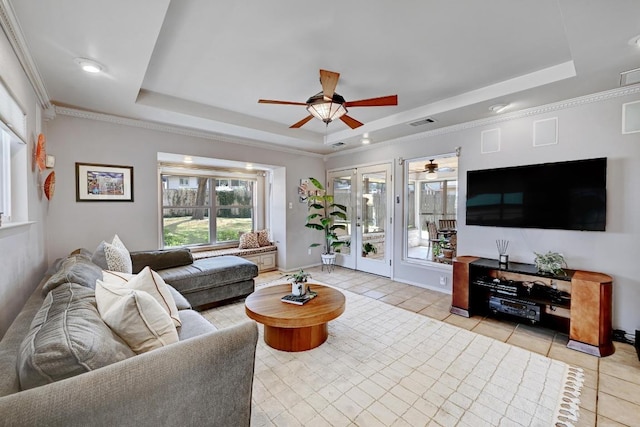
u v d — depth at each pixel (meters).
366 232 5.43
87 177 3.31
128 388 0.96
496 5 1.76
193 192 5.22
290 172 5.54
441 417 1.73
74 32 1.80
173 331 1.50
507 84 2.84
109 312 1.36
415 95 3.22
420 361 2.35
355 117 3.98
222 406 1.24
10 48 1.78
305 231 5.82
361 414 1.76
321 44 2.21
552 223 3.02
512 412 1.77
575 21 1.72
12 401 0.80
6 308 1.74
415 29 2.01
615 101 2.73
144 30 1.79
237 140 4.66
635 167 2.64
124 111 3.27
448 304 3.70
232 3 1.73
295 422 1.69
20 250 2.04
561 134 3.04
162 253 3.55
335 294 2.89
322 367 2.26
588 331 2.48
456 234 3.99
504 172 3.38
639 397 1.90
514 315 2.97
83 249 3.01
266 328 2.67
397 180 4.75
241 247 5.46
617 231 2.73
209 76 2.75
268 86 2.98
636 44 1.95
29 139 2.29
